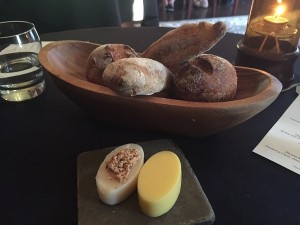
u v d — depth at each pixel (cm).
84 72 38
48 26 78
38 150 33
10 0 73
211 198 27
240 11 190
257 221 25
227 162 31
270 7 44
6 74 40
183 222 24
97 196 26
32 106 40
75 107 40
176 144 34
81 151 33
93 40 58
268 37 42
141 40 59
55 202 27
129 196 26
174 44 32
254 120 37
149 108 28
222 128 30
